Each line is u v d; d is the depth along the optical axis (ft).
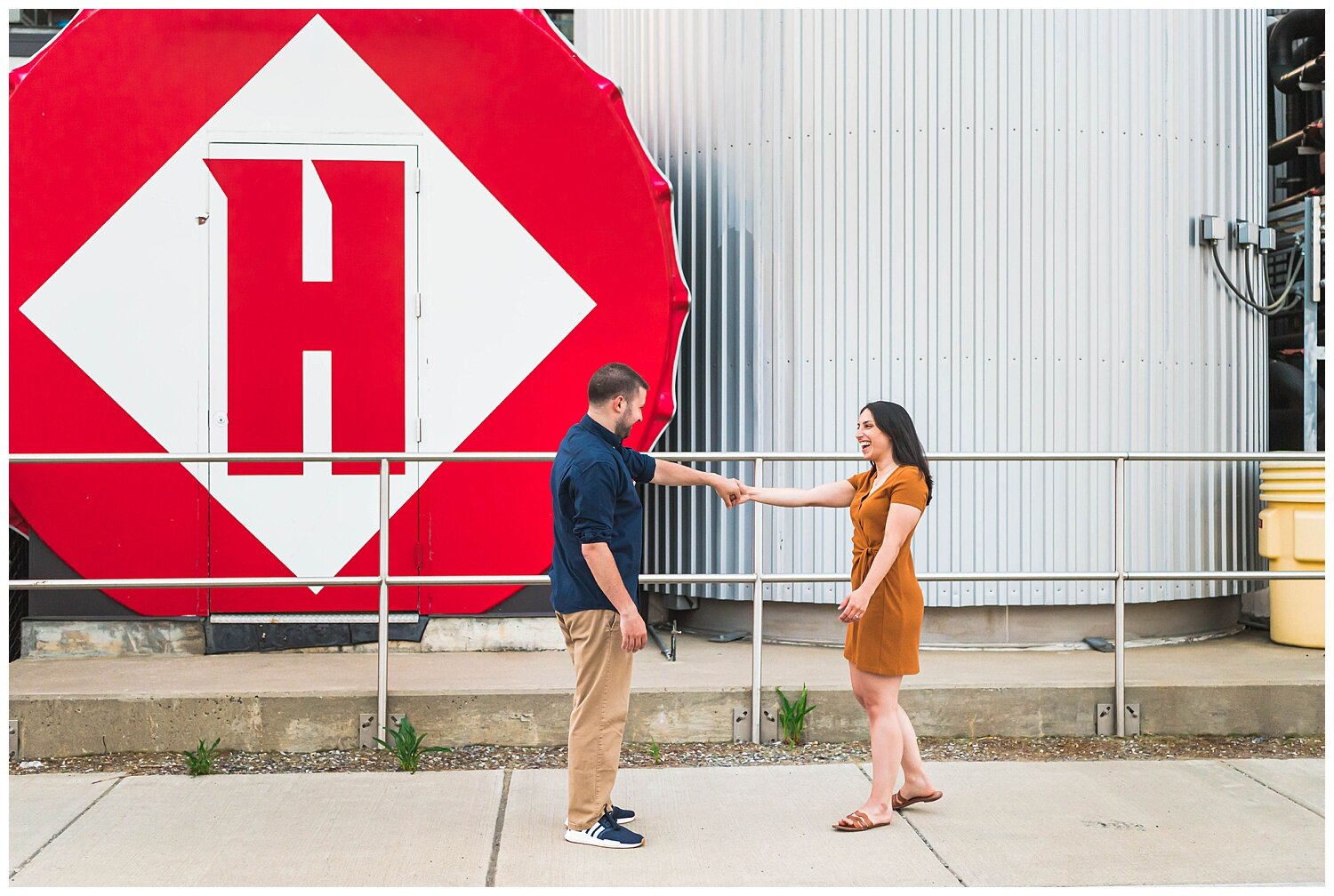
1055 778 16.88
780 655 22.08
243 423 21.61
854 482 15.26
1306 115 32.91
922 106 22.77
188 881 12.93
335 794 16.10
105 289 21.35
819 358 23.20
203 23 21.48
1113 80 23.16
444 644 22.02
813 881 12.94
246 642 21.76
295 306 21.70
